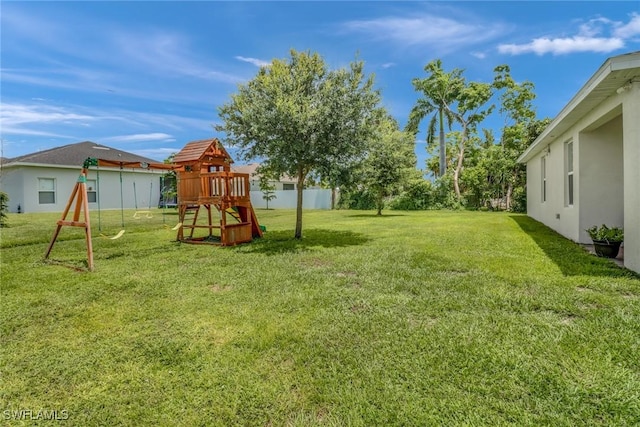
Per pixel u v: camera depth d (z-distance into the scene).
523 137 18.50
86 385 2.29
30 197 16.61
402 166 14.99
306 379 2.28
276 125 6.81
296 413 1.98
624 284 3.93
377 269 4.95
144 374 2.39
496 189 19.30
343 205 22.42
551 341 2.64
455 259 5.45
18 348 2.78
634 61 4.05
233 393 2.16
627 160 4.62
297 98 6.83
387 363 2.43
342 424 1.87
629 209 4.59
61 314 3.47
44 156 17.61
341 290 4.04
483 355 2.47
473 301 3.54
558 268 4.76
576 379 2.17
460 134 22.66
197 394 2.17
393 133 14.83
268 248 6.95
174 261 5.86
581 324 2.93
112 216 15.07
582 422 1.82
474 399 2.03
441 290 3.93
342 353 2.58
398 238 7.88
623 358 2.39
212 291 4.18
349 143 7.00
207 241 8.05
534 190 12.41
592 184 6.65
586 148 6.65
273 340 2.82
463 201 20.19
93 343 2.86
